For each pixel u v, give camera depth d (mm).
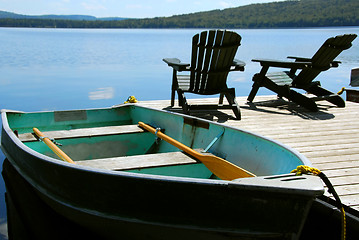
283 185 1804
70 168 2350
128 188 2137
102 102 7664
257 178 1923
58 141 3404
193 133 3322
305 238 2721
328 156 3412
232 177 2469
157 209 2105
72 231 2781
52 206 2834
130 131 3598
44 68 12586
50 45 22812
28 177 2902
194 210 2020
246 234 1969
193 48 4566
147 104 5523
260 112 5113
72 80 10289
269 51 17516
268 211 1896
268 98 6090
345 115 4953
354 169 3104
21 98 8078
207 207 1986
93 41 27578
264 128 4316
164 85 9547
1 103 7621
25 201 3266
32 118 3914
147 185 2066
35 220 2945
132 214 2193
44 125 3975
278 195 1833
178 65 4684
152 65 13453
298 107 5422
